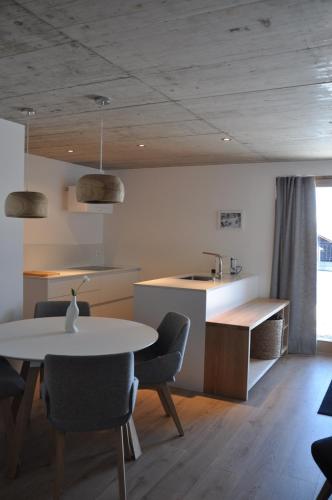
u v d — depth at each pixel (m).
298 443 3.14
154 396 4.02
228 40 2.27
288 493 2.53
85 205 6.06
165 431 3.29
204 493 2.50
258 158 5.56
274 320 5.14
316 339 5.60
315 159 5.51
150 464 2.80
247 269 5.95
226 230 6.08
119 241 6.86
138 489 2.52
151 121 3.89
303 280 5.59
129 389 2.37
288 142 4.60
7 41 2.32
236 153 5.27
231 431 3.31
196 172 6.27
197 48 2.37
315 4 1.90
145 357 3.50
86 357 2.21
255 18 2.04
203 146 4.92
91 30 2.18
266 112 3.54
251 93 3.08
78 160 6.06
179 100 3.28
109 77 2.83
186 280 4.88
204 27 2.13
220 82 2.88
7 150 3.75
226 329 4.03
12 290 3.85
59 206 6.13
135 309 4.44
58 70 2.73
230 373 4.02
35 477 2.63
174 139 4.60
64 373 2.22
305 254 5.57
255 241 5.90
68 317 3.17
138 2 1.91
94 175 2.93
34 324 3.40
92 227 6.80
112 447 3.01
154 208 6.59
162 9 1.97
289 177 5.62
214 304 4.39
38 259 5.85
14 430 2.68
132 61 2.56
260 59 2.49
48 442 3.05
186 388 4.21
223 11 1.98
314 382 4.48
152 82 2.91
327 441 2.19
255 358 5.12
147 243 6.66
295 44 2.29
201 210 6.25
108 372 2.25
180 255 6.42
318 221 5.68
